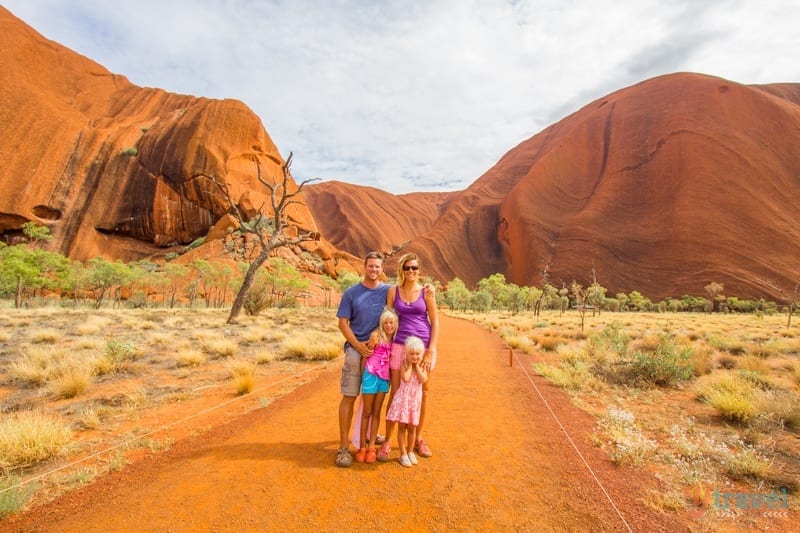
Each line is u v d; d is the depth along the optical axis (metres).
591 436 4.56
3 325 16.16
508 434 4.57
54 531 2.67
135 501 3.04
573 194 161.38
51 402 6.38
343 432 3.65
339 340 12.97
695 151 136.75
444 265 173.50
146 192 92.19
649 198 140.38
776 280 105.75
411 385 3.60
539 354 11.48
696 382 7.57
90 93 119.25
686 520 2.83
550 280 130.00
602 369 8.59
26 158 88.19
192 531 2.60
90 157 94.19
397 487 3.19
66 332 14.60
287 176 21.73
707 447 4.27
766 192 126.31
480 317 39.00
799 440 4.73
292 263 80.38
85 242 86.81
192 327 17.48
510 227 165.00
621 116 167.00
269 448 4.07
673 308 94.56
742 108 143.00
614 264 128.12
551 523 2.71
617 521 2.76
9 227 83.56
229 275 53.38
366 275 3.80
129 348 9.44
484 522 2.70
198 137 96.62
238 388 6.73
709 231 119.56
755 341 16.34
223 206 91.44
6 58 103.81
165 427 4.96
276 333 15.20
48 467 3.87
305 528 2.60
